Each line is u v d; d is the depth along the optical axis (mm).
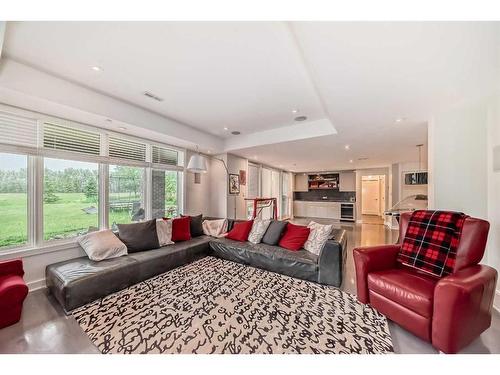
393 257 2184
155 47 1903
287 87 2672
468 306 1390
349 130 3588
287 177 9812
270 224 3625
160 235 3414
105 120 2996
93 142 3250
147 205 4062
